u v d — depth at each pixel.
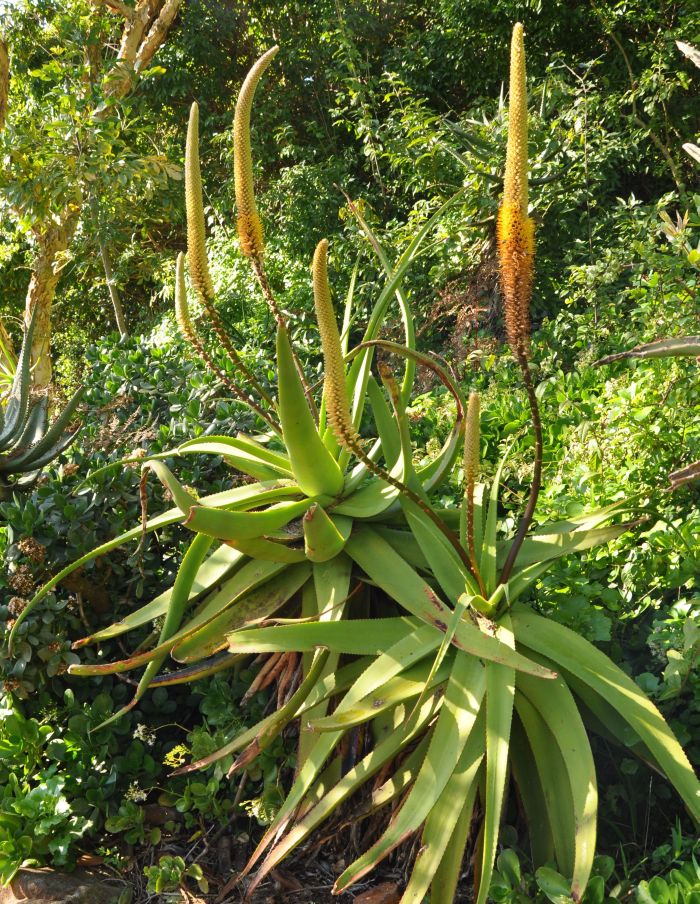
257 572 2.44
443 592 2.44
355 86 9.72
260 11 13.24
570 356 5.89
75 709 2.72
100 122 9.00
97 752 2.68
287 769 2.66
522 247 1.88
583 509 2.97
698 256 3.07
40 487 2.91
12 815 2.46
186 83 13.23
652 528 2.86
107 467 2.68
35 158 9.06
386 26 12.47
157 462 2.29
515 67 1.83
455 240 7.18
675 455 3.11
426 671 2.13
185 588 2.45
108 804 2.59
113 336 5.32
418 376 5.77
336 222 10.32
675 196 6.18
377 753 2.03
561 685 2.08
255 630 2.13
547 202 7.39
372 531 2.50
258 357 4.71
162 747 2.86
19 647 2.62
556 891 1.85
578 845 1.80
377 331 2.69
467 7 10.56
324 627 2.17
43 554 2.67
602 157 7.55
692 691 2.33
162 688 2.86
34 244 10.62
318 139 12.72
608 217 7.31
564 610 2.47
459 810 1.90
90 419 4.18
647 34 10.16
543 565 2.32
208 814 2.58
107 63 9.73
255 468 2.65
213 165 13.87
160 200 11.62
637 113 9.55
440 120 7.91
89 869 2.48
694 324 3.66
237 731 2.66
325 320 2.02
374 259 8.22
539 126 7.60
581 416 3.93
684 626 2.24
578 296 6.05
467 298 6.80
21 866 2.42
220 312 8.68
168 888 2.38
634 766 2.24
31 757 2.62
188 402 3.93
